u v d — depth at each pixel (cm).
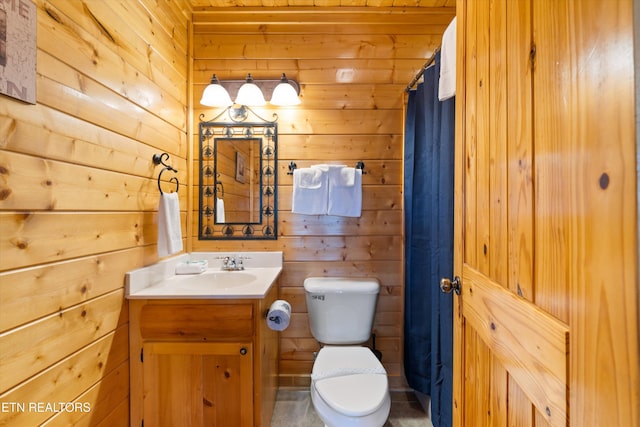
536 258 54
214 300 129
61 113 92
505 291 66
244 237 189
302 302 188
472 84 86
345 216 188
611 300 37
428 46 189
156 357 128
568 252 45
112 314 117
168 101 162
